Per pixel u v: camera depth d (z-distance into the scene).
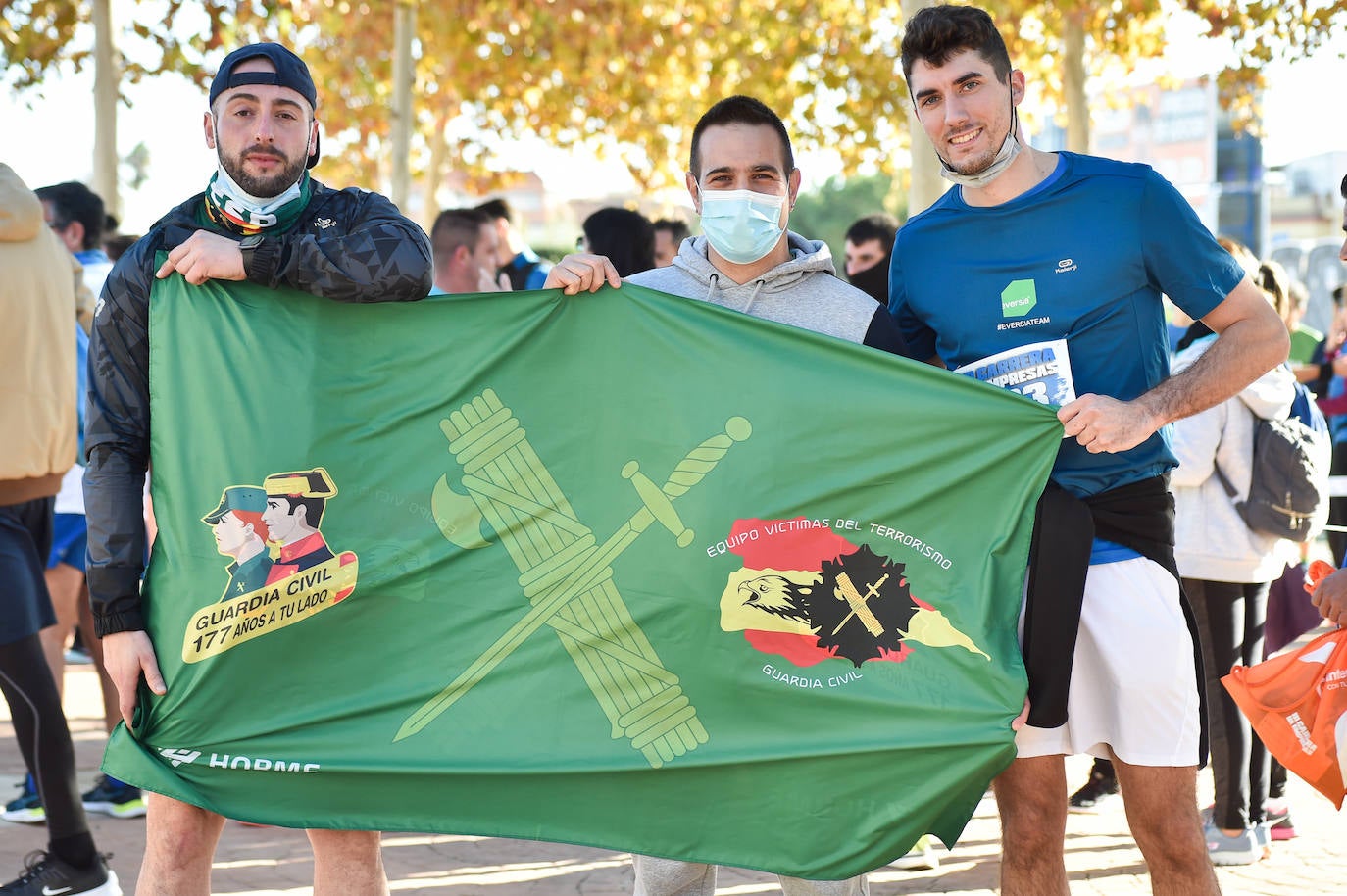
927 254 3.47
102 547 3.12
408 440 3.28
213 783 3.20
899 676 3.15
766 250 3.37
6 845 5.06
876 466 3.20
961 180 3.31
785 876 3.33
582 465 3.30
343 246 3.11
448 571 3.28
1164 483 3.35
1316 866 4.81
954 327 3.43
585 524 3.29
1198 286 3.23
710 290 3.47
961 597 3.15
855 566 3.20
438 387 3.29
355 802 3.22
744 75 15.79
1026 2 12.01
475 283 7.00
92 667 8.95
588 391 3.31
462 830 3.23
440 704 3.24
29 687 4.25
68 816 4.27
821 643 3.20
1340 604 3.36
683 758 3.20
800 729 3.19
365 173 20.89
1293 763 3.46
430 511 3.27
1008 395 3.14
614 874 4.79
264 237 3.12
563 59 16.00
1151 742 3.25
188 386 3.21
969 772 3.08
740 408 3.26
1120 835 5.15
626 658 3.24
